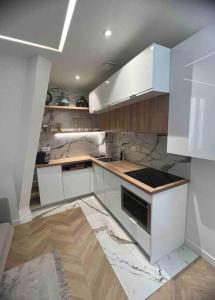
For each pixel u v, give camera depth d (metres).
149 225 1.55
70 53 1.81
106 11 1.17
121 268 1.60
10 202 2.34
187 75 1.30
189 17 1.26
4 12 1.16
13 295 1.37
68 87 3.19
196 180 1.65
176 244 1.80
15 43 1.57
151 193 1.44
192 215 1.74
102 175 2.68
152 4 1.12
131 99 1.83
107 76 2.56
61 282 1.47
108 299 1.32
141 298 1.31
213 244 1.57
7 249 1.54
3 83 1.83
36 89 1.95
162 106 1.59
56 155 3.32
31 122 2.08
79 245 1.94
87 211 2.73
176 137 1.45
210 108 1.16
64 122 3.36
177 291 1.36
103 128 3.01
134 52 1.80
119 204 2.14
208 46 1.13
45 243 2.00
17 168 2.29
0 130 1.99
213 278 1.47
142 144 2.46
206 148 1.21
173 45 1.66
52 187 2.91
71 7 1.12
